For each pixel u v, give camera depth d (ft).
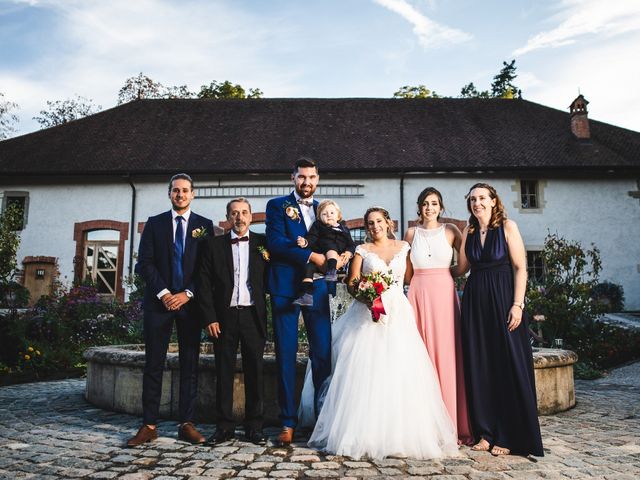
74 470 10.04
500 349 12.11
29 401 18.26
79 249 55.01
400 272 13.15
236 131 62.18
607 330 34.68
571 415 15.97
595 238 54.85
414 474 9.91
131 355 15.88
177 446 11.89
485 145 58.70
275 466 10.34
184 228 13.44
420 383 11.85
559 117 65.77
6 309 39.99
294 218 13.41
